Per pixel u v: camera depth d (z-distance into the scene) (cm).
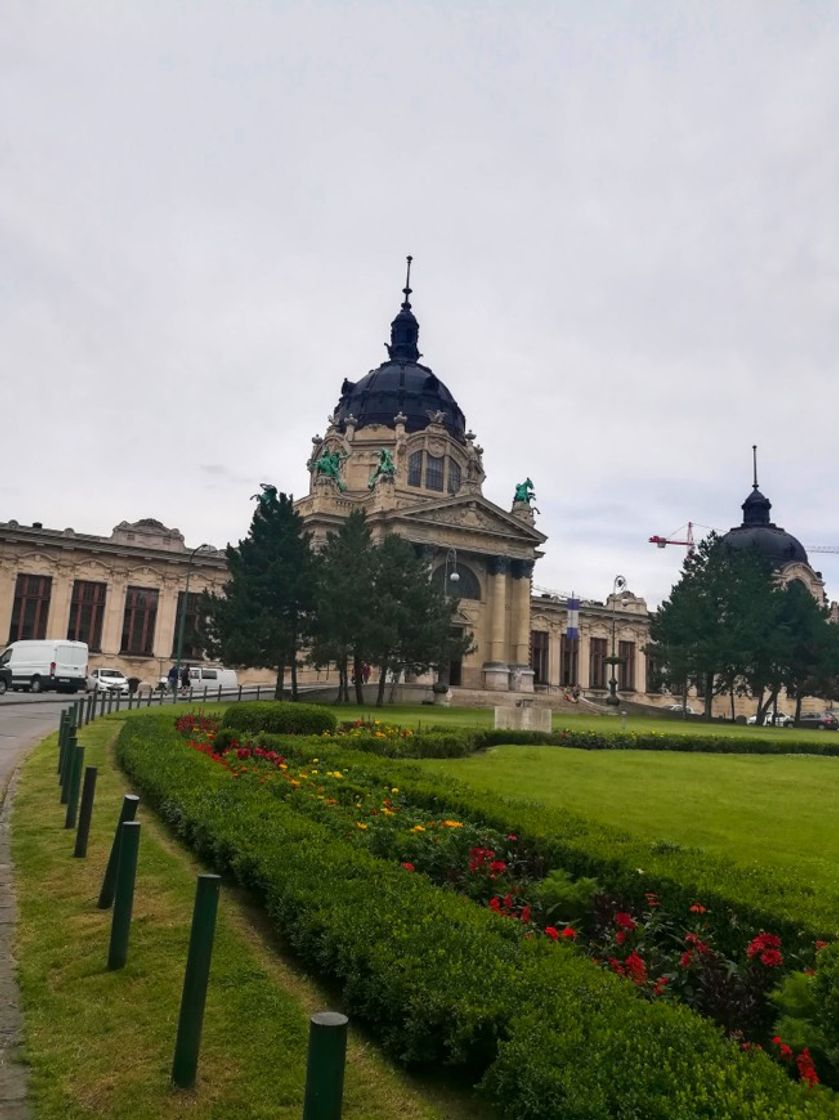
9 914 949
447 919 741
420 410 8644
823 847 1383
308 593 5409
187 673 6138
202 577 7969
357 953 688
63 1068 621
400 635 5425
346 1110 567
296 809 1313
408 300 9706
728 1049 501
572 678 10219
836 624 7919
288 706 2614
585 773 2366
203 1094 588
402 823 1205
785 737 4944
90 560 7519
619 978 632
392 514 7400
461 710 5709
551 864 1038
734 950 781
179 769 1562
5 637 7094
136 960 809
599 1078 471
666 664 7406
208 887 618
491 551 7988
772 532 11606
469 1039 569
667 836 1410
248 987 749
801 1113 425
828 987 584
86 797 1177
